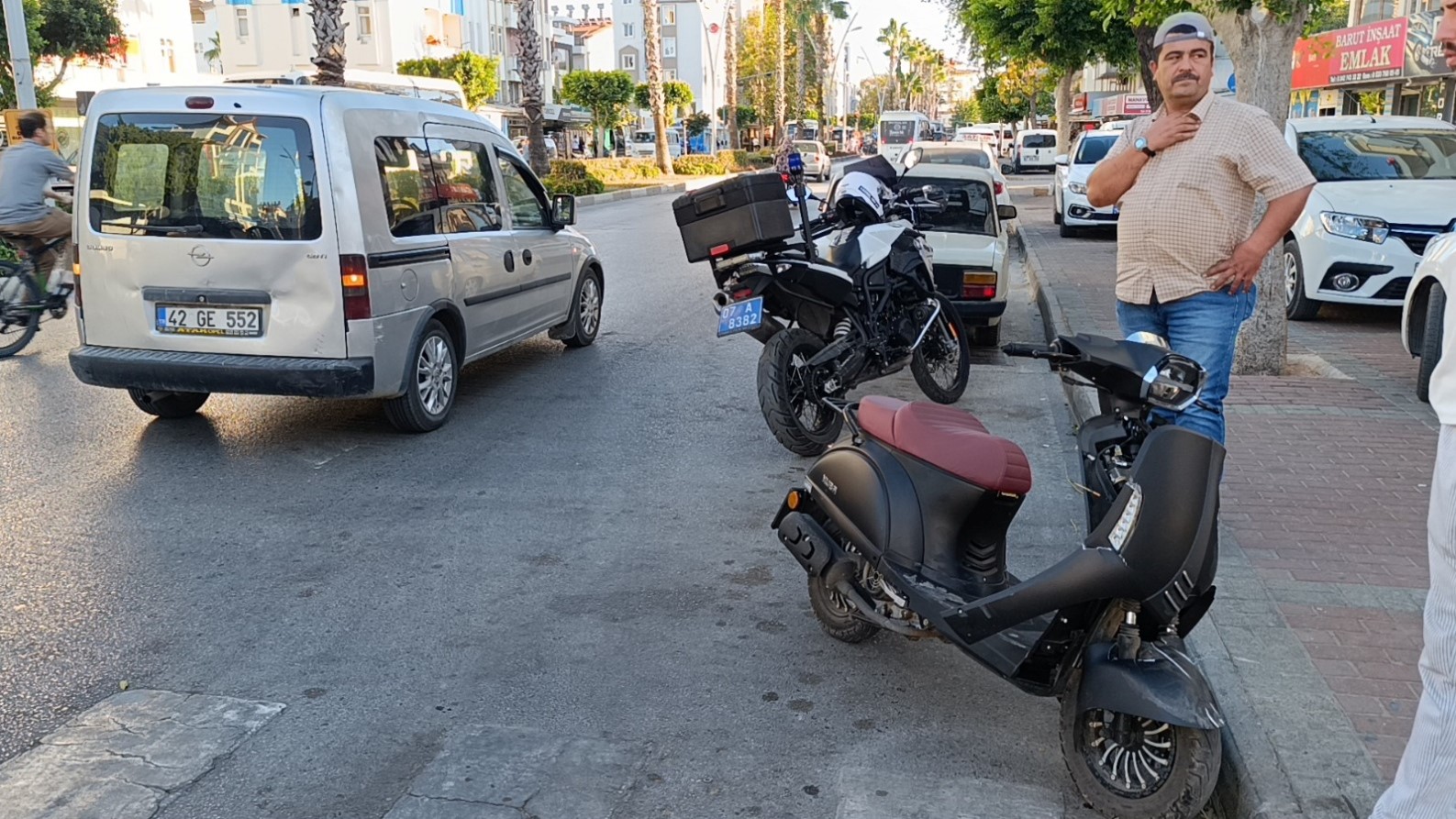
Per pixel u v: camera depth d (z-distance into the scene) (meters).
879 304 7.36
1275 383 8.15
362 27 63.16
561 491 6.49
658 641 4.64
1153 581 3.25
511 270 8.70
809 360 7.02
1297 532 5.29
